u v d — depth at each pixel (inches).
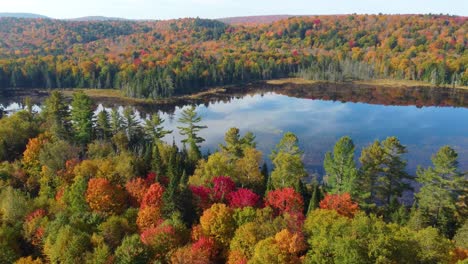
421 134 5032.0
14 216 2096.5
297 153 3090.6
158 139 4232.3
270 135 5000.0
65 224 1882.4
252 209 1963.6
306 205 2409.0
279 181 2790.4
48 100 4271.7
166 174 2878.9
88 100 3745.1
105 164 2674.7
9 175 2787.9
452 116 6043.3
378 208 2625.5
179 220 1953.7
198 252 1654.8
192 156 3447.3
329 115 6136.8
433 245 1472.7
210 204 2263.8
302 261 1539.1
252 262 1552.7
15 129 3464.6
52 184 2659.9
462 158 4141.2
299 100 7549.2
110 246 1807.3
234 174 2844.5
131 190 2447.1
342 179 2704.2
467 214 2460.6
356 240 1395.2
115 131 4168.3
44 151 2940.5
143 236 1797.5
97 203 2235.5
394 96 7854.3
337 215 1812.3
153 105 7322.8
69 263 1620.3
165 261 1705.2
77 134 3678.6
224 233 1871.3
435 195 2479.1
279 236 1624.0
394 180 2768.2
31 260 1708.9
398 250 1398.9
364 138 4847.4
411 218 2180.1
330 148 4431.6
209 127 5497.1
